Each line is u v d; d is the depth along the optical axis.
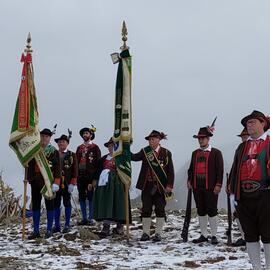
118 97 8.81
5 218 11.93
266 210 4.99
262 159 5.04
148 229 8.74
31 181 8.80
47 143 8.95
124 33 8.84
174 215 11.98
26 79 8.85
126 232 9.38
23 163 8.66
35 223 8.87
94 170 10.20
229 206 8.09
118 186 9.02
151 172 8.76
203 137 8.48
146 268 6.25
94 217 9.07
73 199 12.22
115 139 8.73
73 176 9.45
